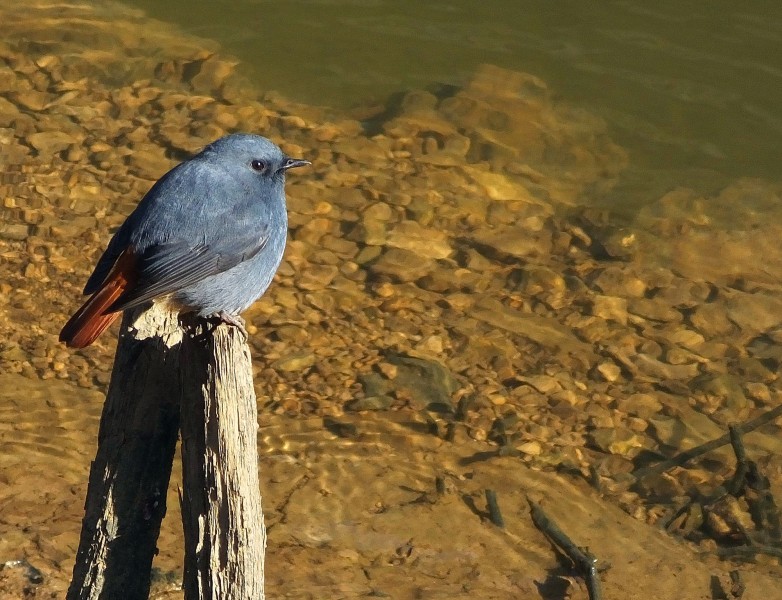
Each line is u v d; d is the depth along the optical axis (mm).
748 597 10305
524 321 13766
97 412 11750
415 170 16125
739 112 17438
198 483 6734
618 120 17281
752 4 19484
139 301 7477
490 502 11156
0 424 11375
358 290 13938
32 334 12672
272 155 8445
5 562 9617
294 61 18109
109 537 7289
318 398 12273
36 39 18172
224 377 6664
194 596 6781
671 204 15961
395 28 18953
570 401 12641
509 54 18438
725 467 11914
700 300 14344
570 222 15539
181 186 7961
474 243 14938
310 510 10859
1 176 15117
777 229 15641
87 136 16188
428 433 12000
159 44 18297
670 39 18844
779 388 13070
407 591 9930
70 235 14234
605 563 10609
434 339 13320
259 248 8203
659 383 13016
